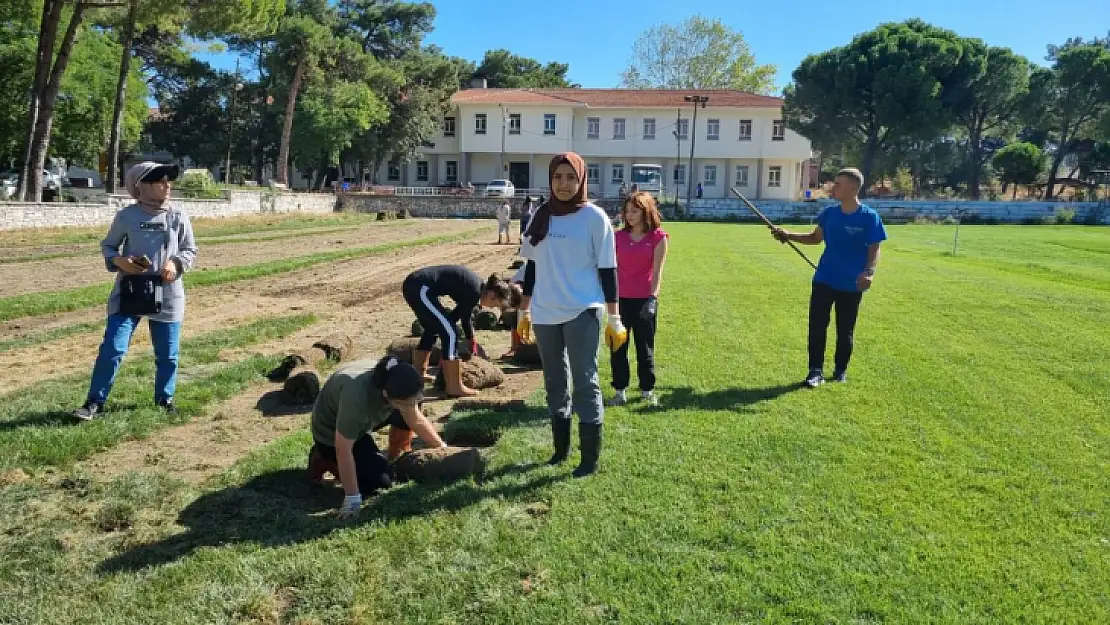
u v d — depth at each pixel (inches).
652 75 2869.1
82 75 1283.2
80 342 320.5
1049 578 126.0
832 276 246.8
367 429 156.1
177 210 217.0
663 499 154.9
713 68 2800.2
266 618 116.3
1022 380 254.8
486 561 130.8
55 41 1085.1
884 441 191.8
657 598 119.6
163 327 215.3
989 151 2940.5
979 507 152.6
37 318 380.5
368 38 2375.7
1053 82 2244.1
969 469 173.2
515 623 113.7
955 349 305.3
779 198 2303.2
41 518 149.3
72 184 1972.2
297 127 1956.2
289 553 134.0
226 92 2222.0
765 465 174.2
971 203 1943.9
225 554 133.7
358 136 2137.1
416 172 2449.6
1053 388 244.4
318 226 1232.2
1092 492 160.7
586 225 165.6
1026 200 2294.5
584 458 169.3
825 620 114.0
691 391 241.8
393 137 2187.5
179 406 219.0
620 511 149.7
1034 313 394.6
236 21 1057.5
